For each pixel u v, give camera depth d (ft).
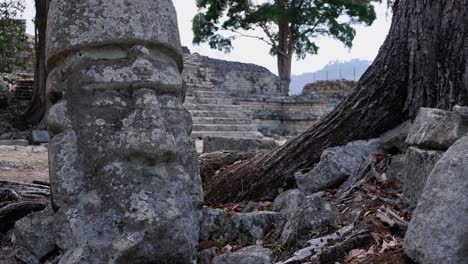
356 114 16.07
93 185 9.06
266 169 16.24
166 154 9.20
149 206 8.75
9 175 27.04
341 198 13.04
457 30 15.08
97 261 8.52
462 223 7.93
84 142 9.25
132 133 9.02
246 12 83.97
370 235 10.07
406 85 15.87
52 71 10.25
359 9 82.89
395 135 15.03
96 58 9.62
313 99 73.67
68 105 9.61
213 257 10.53
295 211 11.59
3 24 56.75
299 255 10.06
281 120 74.84
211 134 54.24
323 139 16.17
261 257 9.95
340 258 9.75
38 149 42.32
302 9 84.23
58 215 9.18
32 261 9.79
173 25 10.30
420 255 8.30
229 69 79.25
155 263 8.71
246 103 72.69
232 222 11.60
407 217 10.93
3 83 62.39
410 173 11.20
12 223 13.34
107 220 8.76
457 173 8.29
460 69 14.85
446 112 10.87
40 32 54.19
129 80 9.39
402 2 16.34
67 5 9.86
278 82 85.30
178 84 10.05
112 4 9.65
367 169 14.11
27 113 56.75
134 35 9.54
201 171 18.42
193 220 10.09
